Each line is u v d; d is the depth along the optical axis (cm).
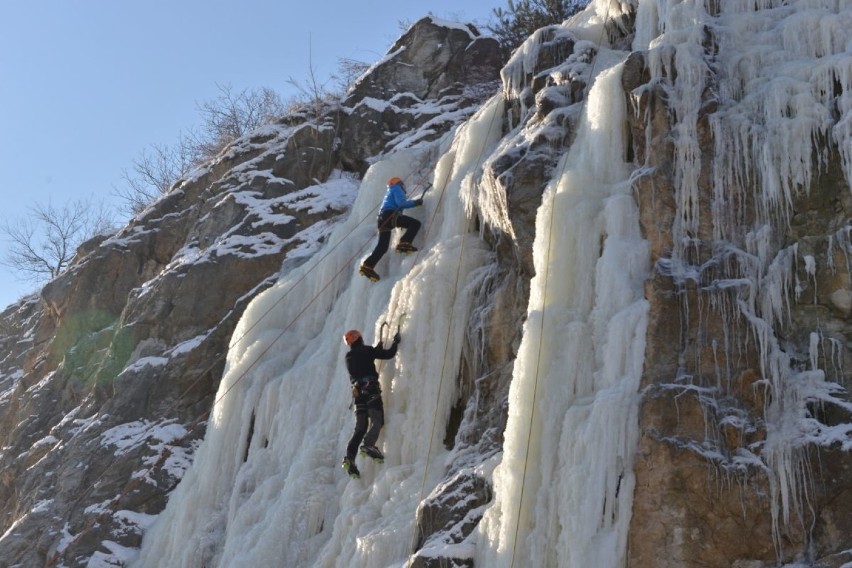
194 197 2078
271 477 1255
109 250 2092
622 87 1057
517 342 1047
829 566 779
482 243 1174
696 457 822
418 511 962
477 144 1302
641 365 881
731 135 971
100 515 1559
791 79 979
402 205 1311
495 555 866
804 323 894
